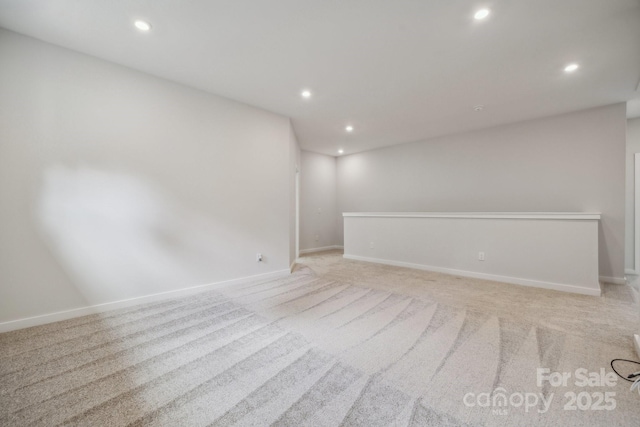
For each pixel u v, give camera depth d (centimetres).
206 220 329
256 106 375
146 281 285
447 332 217
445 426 122
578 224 322
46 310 233
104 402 138
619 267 362
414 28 213
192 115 316
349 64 267
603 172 369
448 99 350
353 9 192
